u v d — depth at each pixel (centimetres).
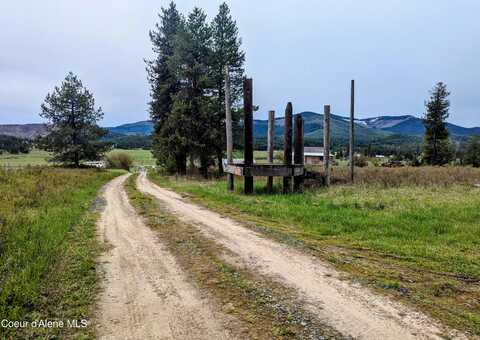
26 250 639
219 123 3203
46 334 376
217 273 579
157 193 1878
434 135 4753
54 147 4591
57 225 873
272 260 650
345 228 920
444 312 441
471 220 940
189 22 3186
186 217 1092
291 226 985
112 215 1137
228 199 1499
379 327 399
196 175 3281
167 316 423
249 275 570
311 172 1853
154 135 4047
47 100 4575
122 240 797
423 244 769
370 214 1046
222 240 797
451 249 725
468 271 601
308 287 520
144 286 520
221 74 3188
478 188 1606
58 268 580
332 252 711
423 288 523
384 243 777
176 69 3206
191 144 3123
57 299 465
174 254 688
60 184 1977
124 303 459
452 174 2148
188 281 542
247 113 1631
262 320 415
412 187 1694
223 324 404
